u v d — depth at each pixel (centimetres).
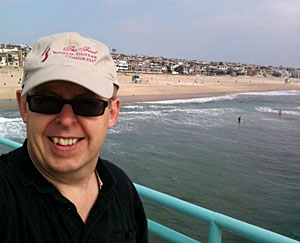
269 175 1577
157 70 17000
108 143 2081
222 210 1132
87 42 115
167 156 1830
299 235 965
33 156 113
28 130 111
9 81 6862
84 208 121
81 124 110
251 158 1906
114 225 126
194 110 4553
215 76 19600
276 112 4753
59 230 106
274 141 2491
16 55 10656
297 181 1501
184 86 9969
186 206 154
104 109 115
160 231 175
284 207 1174
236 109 4944
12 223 100
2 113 3353
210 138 2475
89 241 113
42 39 116
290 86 15338
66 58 108
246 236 135
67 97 110
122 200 135
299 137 2720
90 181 127
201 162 1747
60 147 110
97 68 113
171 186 1344
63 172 111
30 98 108
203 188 1339
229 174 1556
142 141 2214
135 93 7012
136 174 1476
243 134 2739
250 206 1171
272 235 128
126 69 15300
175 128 2884
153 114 3894
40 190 105
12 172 108
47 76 103
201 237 871
